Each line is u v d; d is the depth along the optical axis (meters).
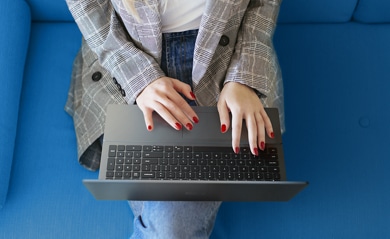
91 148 0.99
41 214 0.95
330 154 1.05
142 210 0.91
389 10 1.18
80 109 1.02
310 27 1.24
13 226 0.93
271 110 0.86
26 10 1.12
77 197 0.97
